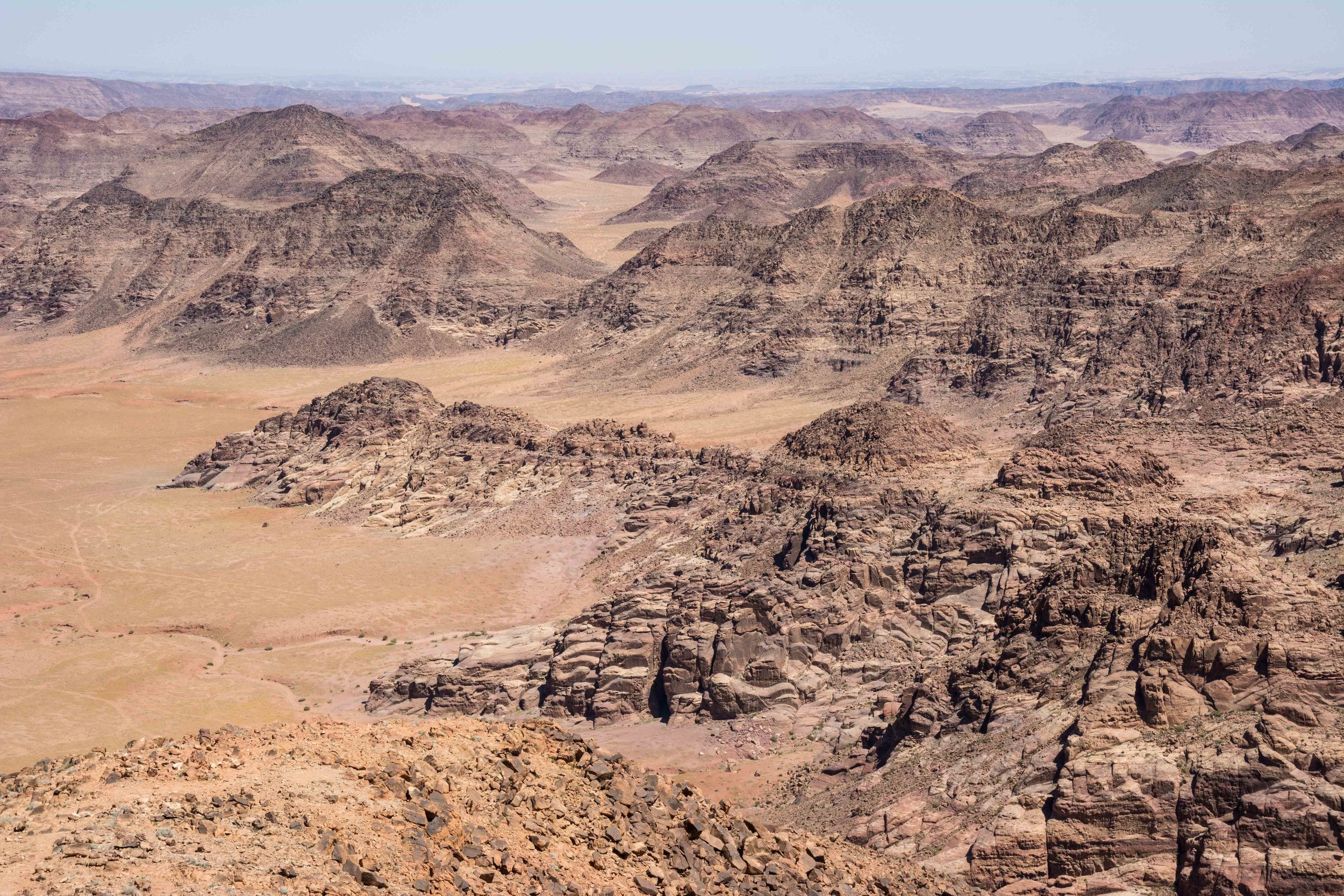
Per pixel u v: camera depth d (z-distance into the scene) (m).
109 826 26.06
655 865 31.59
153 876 24.03
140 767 30.03
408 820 28.97
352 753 32.34
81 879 23.55
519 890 28.00
